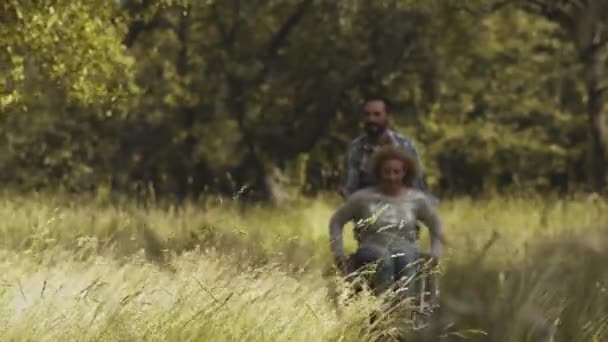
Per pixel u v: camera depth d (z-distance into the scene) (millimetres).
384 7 39938
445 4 39844
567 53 47969
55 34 23188
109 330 9664
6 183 47906
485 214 27766
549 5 42531
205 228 15062
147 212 27891
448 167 61438
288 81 42969
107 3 24922
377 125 13203
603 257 15336
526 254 16156
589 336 12109
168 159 45875
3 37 22797
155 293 11055
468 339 12070
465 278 13977
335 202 35156
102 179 45875
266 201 45406
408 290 12047
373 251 12023
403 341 11820
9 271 11812
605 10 41750
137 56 41219
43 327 9680
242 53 42938
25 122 43750
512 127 55500
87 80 25016
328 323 10719
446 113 45938
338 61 41781
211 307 10219
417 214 12422
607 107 49406
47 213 22344
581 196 33219
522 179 58906
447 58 41469
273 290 11141
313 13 41875
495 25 42594
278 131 44469
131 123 44281
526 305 12227
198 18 41688
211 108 43875
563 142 58375
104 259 13648
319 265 17094
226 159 46656
